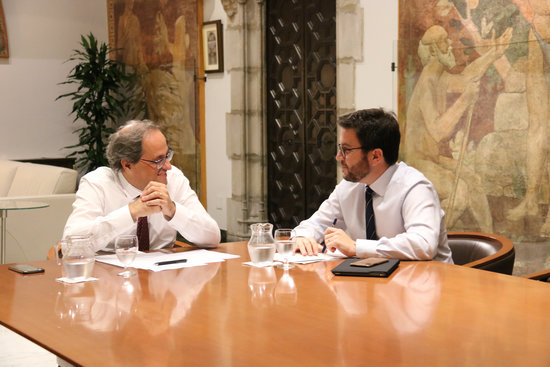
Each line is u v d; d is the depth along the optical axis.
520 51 4.64
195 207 3.18
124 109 9.72
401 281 2.18
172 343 1.55
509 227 4.80
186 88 8.27
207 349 1.50
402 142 5.48
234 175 7.67
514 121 4.71
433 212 2.76
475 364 1.39
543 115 4.55
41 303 1.95
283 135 7.35
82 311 1.85
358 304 1.89
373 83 5.95
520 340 1.55
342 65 6.24
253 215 7.62
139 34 9.23
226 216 7.91
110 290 2.10
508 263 2.76
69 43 9.82
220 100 7.86
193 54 8.09
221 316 1.77
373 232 2.93
